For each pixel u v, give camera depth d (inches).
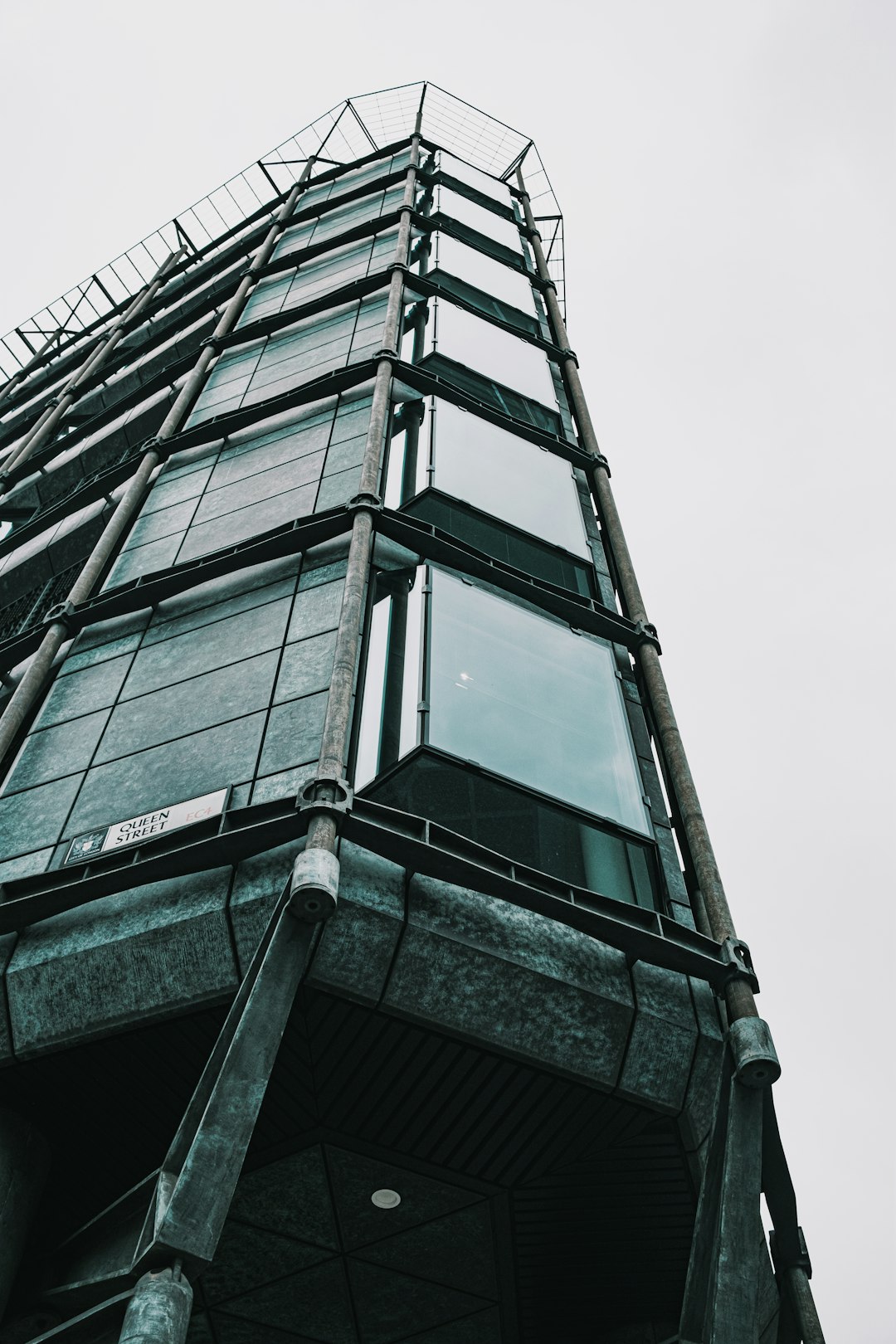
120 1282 378.6
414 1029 439.2
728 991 471.8
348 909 433.7
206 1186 357.4
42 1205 498.3
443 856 444.1
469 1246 521.7
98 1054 453.4
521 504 788.6
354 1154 479.8
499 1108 463.2
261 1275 537.3
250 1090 374.0
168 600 681.0
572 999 454.0
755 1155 420.8
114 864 484.4
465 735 550.9
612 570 805.2
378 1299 548.1
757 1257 399.9
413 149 1453.0
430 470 758.5
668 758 601.3
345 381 845.2
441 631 607.2
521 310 1143.0
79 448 1234.0
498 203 1423.5
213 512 763.4
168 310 1542.8
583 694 631.8
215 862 459.8
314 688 554.3
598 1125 467.8
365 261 1141.7
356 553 612.1
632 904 502.9
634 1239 514.0
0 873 520.4
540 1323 558.6
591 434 935.7
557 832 536.4
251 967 411.5
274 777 509.7
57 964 454.6
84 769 568.7
